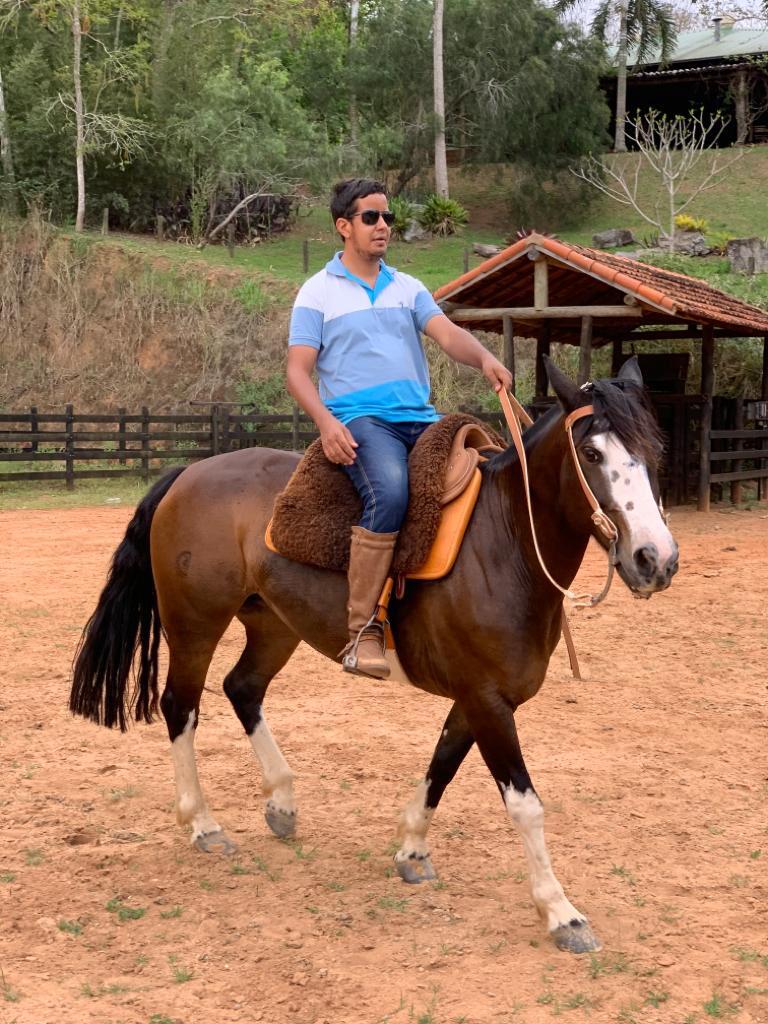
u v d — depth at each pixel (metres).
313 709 6.68
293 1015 3.21
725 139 51.66
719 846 4.55
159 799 5.13
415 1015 3.18
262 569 4.32
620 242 38.19
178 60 39.03
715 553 12.82
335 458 3.96
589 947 3.60
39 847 4.51
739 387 20.67
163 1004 3.25
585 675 7.44
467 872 4.29
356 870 4.33
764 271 30.50
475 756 5.86
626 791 5.22
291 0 44.94
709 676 7.42
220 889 4.14
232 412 28.02
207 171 38.38
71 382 31.14
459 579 3.79
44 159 37.12
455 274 34.44
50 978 3.41
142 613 4.85
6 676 7.32
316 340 4.13
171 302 31.39
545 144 42.03
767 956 3.56
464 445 4.09
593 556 12.83
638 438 3.44
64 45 38.28
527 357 26.08
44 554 12.86
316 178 39.25
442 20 42.22
